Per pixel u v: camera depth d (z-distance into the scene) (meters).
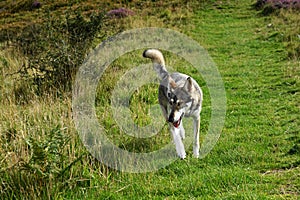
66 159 6.28
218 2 27.00
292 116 8.95
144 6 28.28
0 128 7.59
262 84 11.73
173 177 6.47
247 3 26.30
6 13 31.19
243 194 5.58
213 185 6.02
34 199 5.48
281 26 19.34
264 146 7.48
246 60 14.87
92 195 5.84
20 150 6.59
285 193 5.72
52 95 9.91
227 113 9.51
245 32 19.64
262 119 8.96
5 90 10.84
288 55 14.36
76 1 31.02
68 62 11.25
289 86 11.19
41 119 8.02
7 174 5.81
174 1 28.38
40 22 25.45
